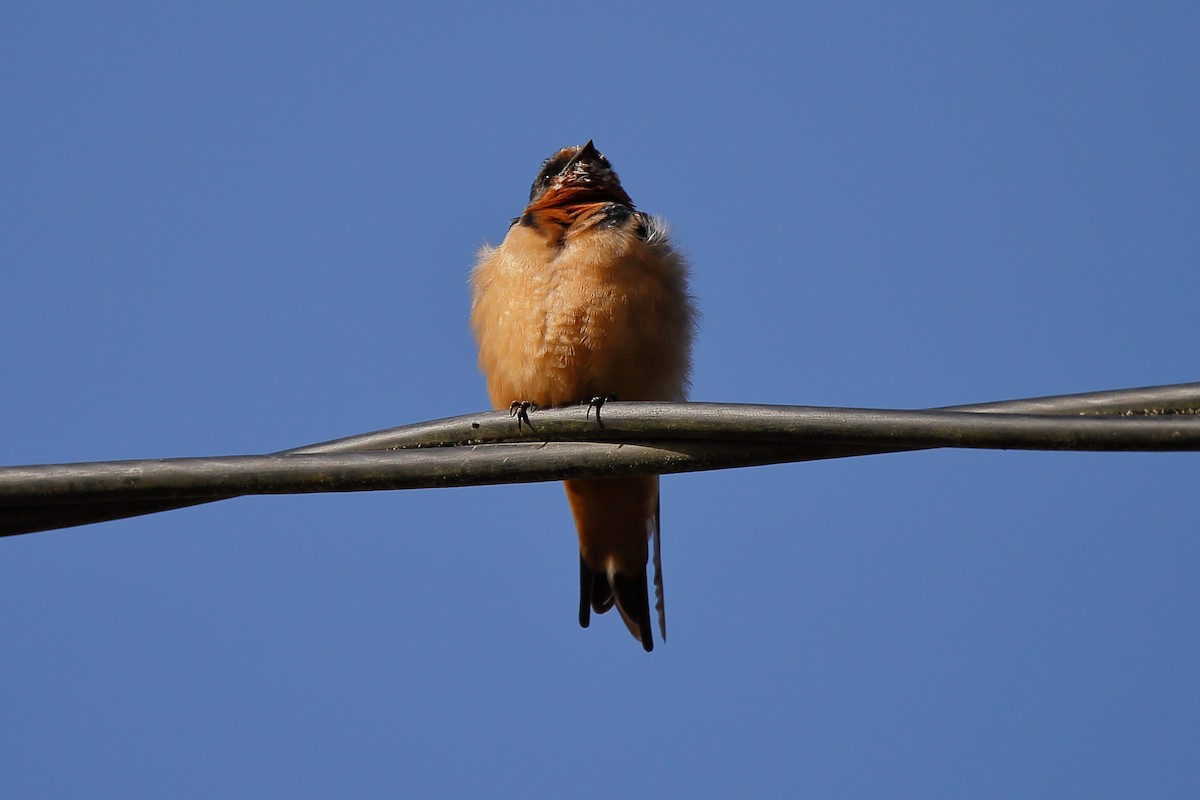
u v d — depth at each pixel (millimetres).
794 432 9461
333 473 9719
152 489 9633
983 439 8945
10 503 9664
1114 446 8656
